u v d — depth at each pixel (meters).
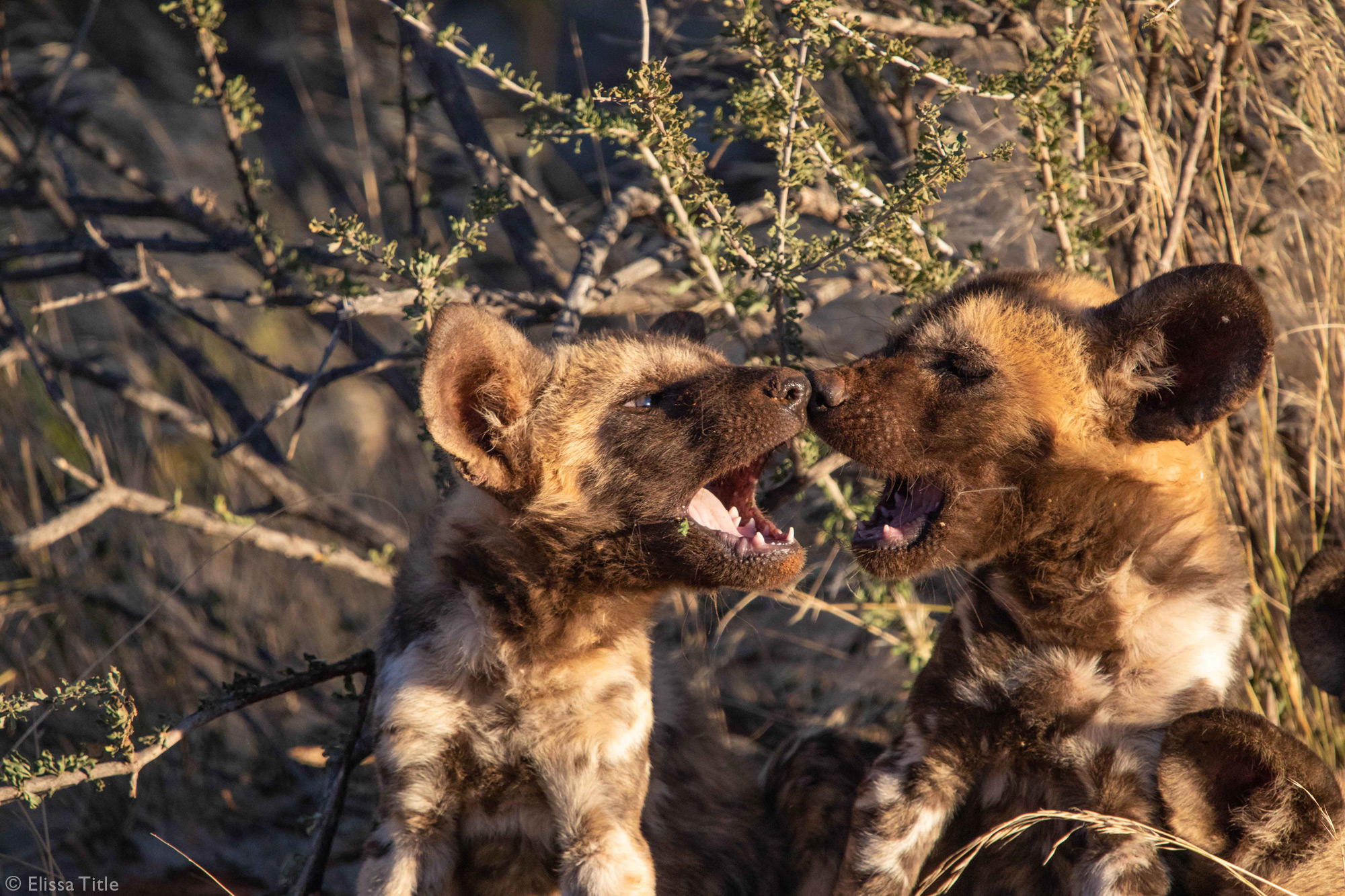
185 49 18.20
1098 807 6.71
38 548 10.23
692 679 9.18
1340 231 9.45
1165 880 6.39
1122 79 9.47
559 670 7.07
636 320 11.49
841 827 7.83
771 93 8.31
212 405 12.99
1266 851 6.41
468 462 6.89
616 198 9.19
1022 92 8.30
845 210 9.29
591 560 7.19
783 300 8.70
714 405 7.21
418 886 6.88
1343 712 8.27
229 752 10.38
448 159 15.70
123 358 13.23
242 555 11.76
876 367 7.30
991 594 7.19
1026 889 7.01
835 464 8.63
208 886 9.45
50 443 12.13
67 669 10.67
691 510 7.55
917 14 10.48
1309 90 9.83
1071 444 6.89
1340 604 7.44
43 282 13.40
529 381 7.34
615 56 17.67
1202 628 6.82
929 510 7.25
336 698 8.20
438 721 6.98
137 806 9.87
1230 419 9.08
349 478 13.22
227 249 10.65
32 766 8.62
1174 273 6.68
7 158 12.54
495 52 17.89
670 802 7.86
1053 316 7.14
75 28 16.95
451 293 8.78
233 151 10.02
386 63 17.56
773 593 9.98
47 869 8.97
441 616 7.20
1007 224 10.59
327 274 10.43
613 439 7.25
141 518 11.83
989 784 7.11
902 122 10.55
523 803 7.12
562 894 6.88
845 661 10.68
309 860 7.96
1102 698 6.81
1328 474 8.92
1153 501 6.90
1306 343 9.45
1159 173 9.31
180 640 11.02
